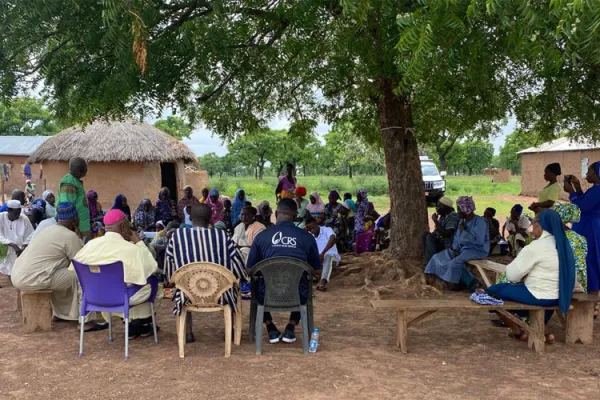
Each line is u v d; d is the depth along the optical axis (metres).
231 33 7.24
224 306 5.20
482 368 4.87
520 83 9.27
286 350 5.38
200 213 5.35
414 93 8.99
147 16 5.76
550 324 6.49
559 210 5.88
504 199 28.84
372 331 6.13
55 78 7.00
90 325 6.14
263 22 7.79
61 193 6.73
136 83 6.43
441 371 4.78
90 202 11.12
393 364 4.95
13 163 32.09
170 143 20.30
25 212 9.70
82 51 6.77
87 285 5.17
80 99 6.95
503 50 5.03
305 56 7.19
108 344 5.58
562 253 5.24
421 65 4.18
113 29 5.34
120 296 5.14
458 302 5.44
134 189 19.42
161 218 11.66
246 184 43.84
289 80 9.84
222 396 4.20
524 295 5.35
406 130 9.10
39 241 6.03
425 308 5.26
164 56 6.73
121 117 8.14
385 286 8.17
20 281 5.88
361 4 4.44
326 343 5.64
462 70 6.59
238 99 9.98
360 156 44.38
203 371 4.75
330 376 4.62
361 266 9.16
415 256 9.11
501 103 9.73
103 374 4.68
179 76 7.43
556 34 3.59
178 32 6.55
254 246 5.51
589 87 8.42
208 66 7.30
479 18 4.40
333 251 8.48
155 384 4.45
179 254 5.20
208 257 5.20
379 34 5.76
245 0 6.80
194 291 5.14
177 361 5.02
